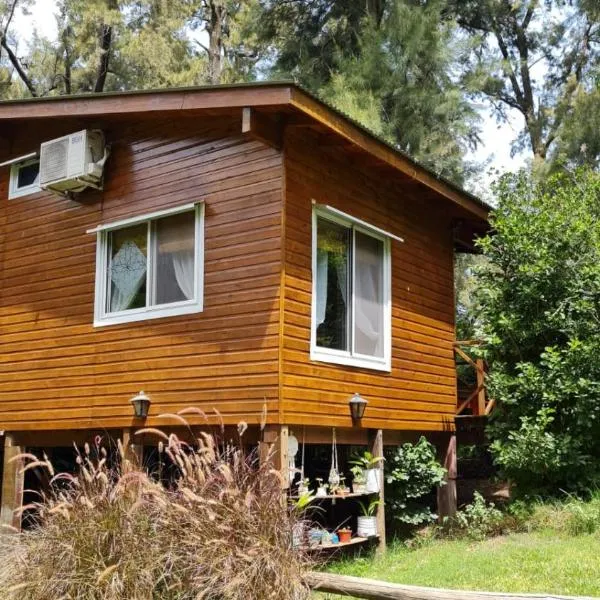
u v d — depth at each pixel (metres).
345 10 17.36
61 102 7.39
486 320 8.99
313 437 6.75
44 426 7.87
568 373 7.98
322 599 4.81
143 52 17.64
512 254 8.70
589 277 8.28
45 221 8.28
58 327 7.93
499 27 20.98
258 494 4.44
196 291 6.79
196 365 6.71
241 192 6.67
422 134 14.80
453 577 5.60
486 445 9.93
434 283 8.94
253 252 6.50
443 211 9.28
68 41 20.22
